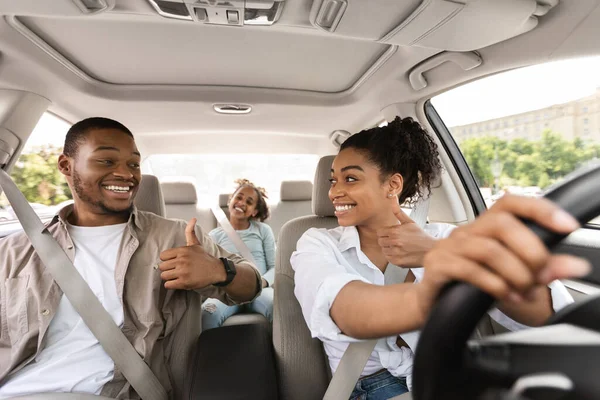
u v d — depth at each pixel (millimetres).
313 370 1180
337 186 1054
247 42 1367
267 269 2783
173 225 1405
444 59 1342
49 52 1333
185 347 1271
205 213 3066
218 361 1107
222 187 3189
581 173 311
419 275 1030
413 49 1327
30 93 1484
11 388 1026
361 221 1044
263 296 2102
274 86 1809
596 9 947
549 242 279
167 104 1815
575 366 306
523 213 285
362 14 984
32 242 1165
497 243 284
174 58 1485
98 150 1233
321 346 1224
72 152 1258
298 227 1423
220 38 1332
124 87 1709
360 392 1015
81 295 1126
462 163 1919
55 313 1126
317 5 979
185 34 1299
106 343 1089
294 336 1211
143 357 1123
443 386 313
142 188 1628
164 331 1224
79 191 1262
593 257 1117
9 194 1204
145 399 1083
